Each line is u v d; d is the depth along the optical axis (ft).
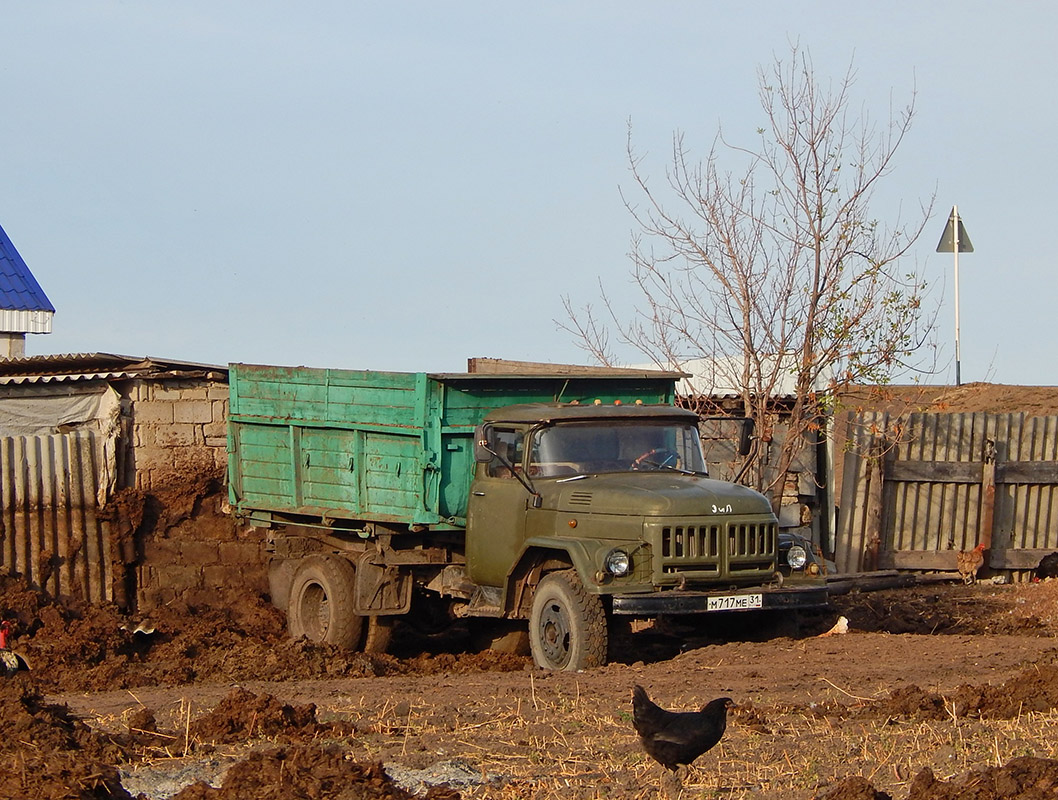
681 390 85.30
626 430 54.39
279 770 29.48
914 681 44.52
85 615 65.87
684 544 49.44
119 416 71.41
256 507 64.85
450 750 34.96
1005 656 49.32
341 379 59.67
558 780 31.71
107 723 39.63
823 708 39.96
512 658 56.08
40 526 68.59
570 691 43.37
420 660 57.00
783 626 53.93
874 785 30.14
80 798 28.86
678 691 42.98
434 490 54.90
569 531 51.47
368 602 58.08
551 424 53.47
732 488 51.60
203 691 46.83
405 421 55.88
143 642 64.49
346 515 58.95
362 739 36.60
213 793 28.99
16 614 62.49
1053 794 26.32
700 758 33.55
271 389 63.98
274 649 54.85
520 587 53.42
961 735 35.14
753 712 38.78
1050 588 70.59
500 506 54.24
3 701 36.37
